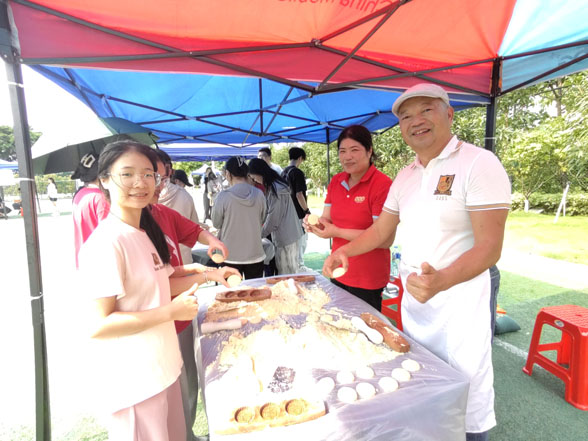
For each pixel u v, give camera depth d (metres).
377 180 2.08
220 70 2.00
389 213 1.68
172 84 3.55
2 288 4.96
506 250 6.30
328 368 1.14
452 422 1.03
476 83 2.77
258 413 0.92
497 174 1.19
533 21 2.16
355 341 1.29
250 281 2.13
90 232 1.42
